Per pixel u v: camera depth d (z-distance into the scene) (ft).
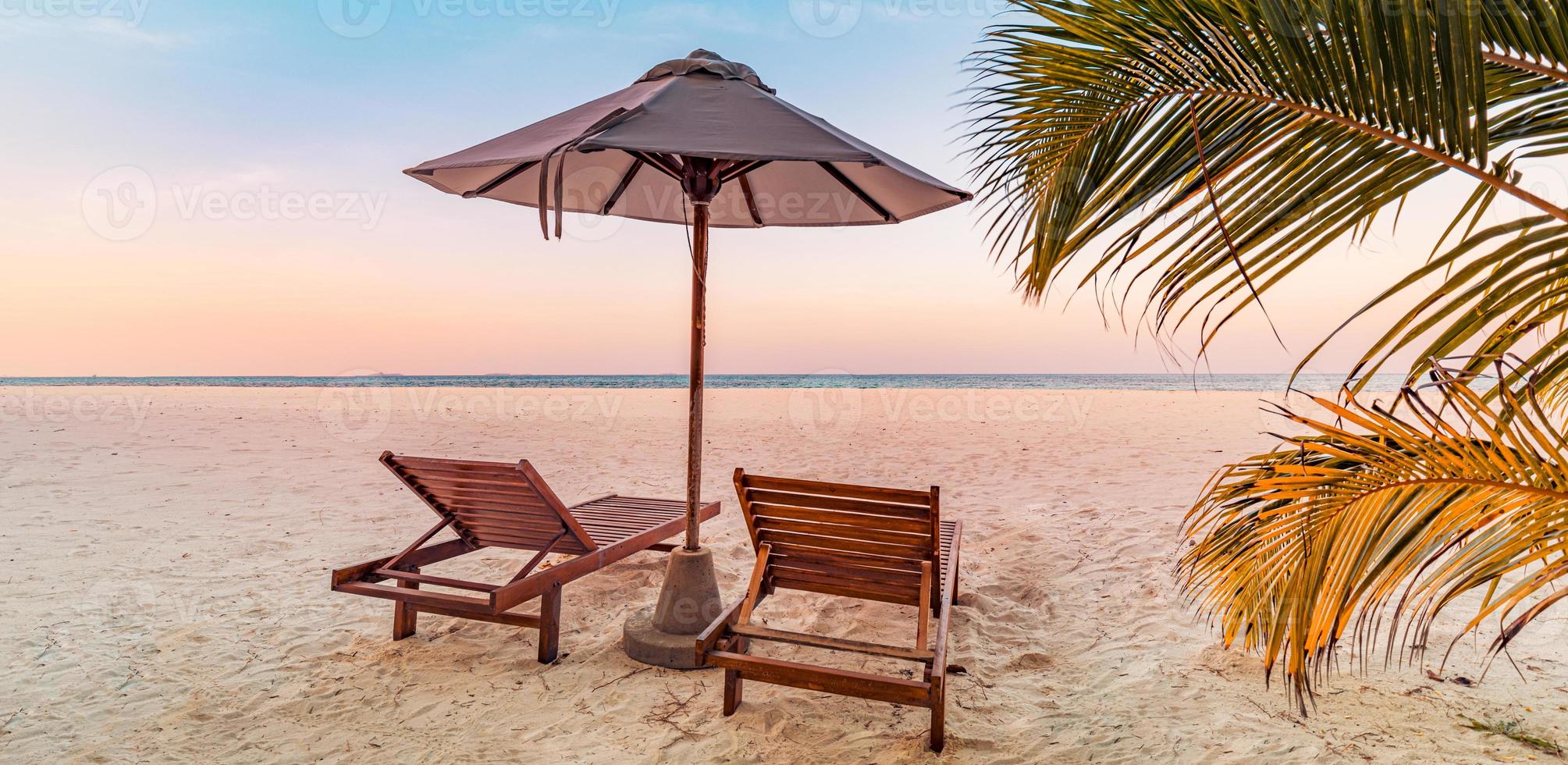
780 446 34.37
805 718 8.53
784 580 10.77
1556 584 12.60
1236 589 6.56
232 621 11.46
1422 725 8.00
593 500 16.07
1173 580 13.46
